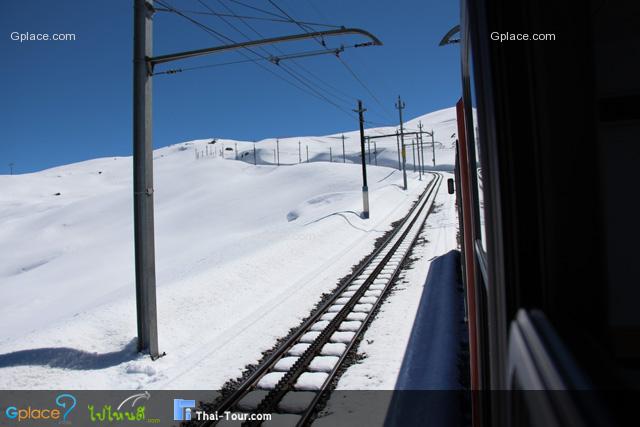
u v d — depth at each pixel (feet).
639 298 5.10
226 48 26.71
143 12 26.94
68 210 244.01
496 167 4.70
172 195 232.94
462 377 20.76
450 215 82.02
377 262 48.42
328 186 175.42
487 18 4.82
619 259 5.21
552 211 4.43
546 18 4.58
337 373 22.43
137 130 26.89
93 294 90.07
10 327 67.56
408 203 111.45
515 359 3.83
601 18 5.35
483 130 5.32
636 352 4.70
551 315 4.31
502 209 4.63
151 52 27.53
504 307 4.58
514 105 4.61
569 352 3.33
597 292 4.30
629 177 5.28
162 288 35.96
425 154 488.85
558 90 4.51
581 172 4.42
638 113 5.28
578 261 4.33
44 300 91.45
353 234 68.23
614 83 5.33
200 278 38.40
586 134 4.46
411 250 55.06
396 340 25.98
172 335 28.48
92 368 23.97
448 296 32.99
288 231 68.23
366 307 32.78
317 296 37.04
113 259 130.52
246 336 28.35
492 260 5.11
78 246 174.09
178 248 127.54
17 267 165.48
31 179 628.69
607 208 5.30
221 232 142.61
